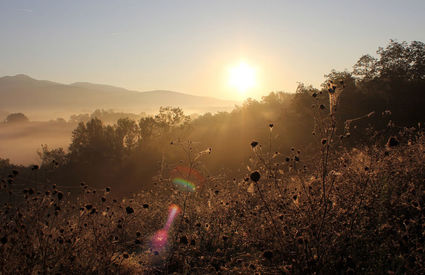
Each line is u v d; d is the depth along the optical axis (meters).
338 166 5.43
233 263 4.24
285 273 3.49
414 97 28.48
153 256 4.65
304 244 3.51
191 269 4.22
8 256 3.44
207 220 5.95
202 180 8.48
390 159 5.13
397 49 34.44
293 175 5.70
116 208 6.40
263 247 4.17
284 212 4.35
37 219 3.88
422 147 6.30
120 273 4.11
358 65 36.34
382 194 4.74
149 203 7.35
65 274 3.65
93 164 44.25
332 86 3.60
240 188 7.09
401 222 4.02
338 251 3.58
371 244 3.69
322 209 3.82
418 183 4.96
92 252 4.13
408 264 3.09
